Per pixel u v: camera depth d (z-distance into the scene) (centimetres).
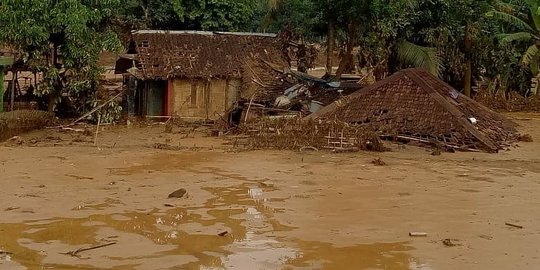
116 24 2905
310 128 1978
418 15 3067
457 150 1988
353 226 1064
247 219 1102
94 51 2448
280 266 857
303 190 1347
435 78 2445
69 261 870
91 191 1296
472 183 1457
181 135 2242
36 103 2652
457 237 1008
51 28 2334
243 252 916
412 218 1123
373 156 1836
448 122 2081
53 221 1066
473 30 3216
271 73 2605
